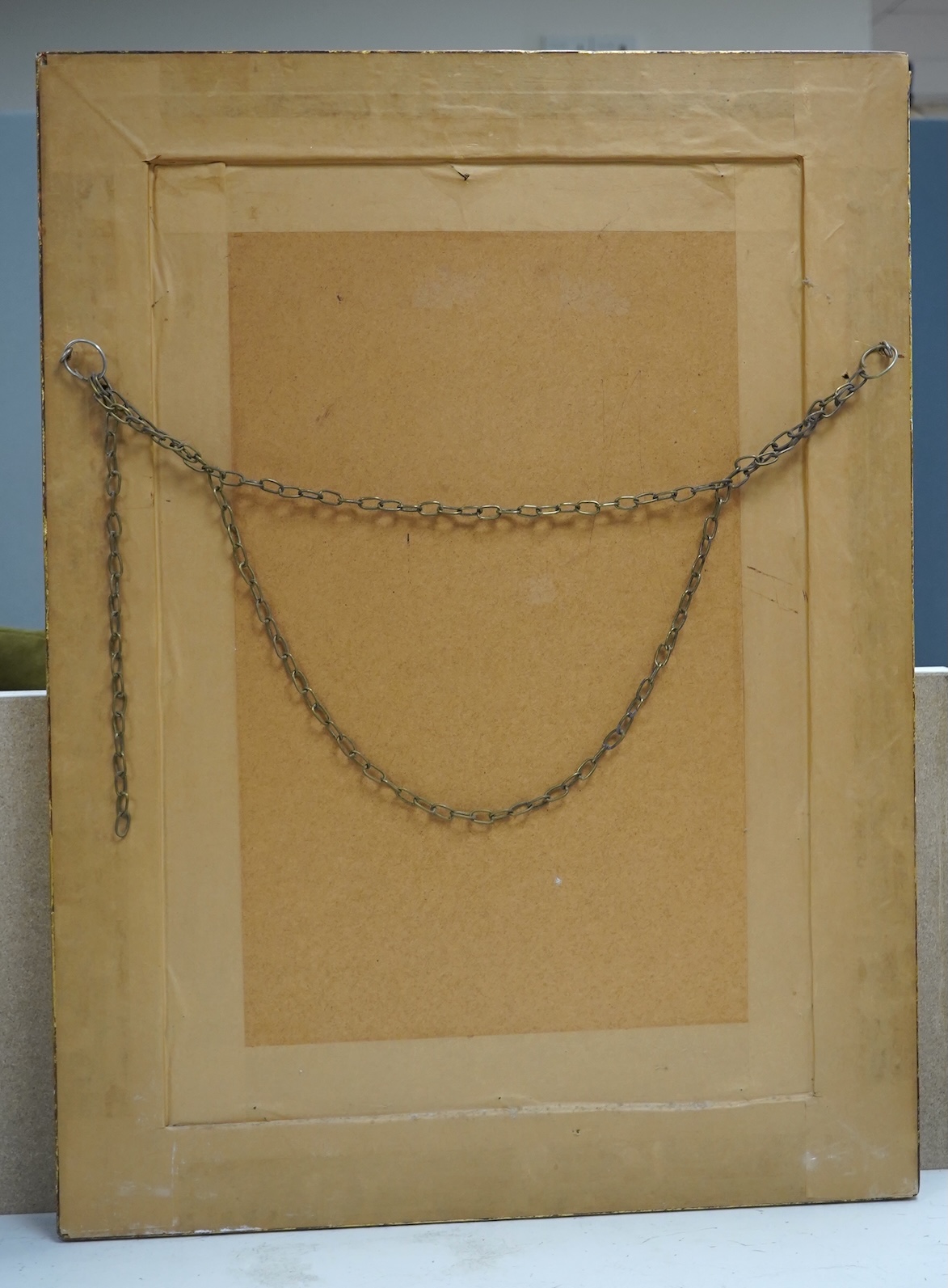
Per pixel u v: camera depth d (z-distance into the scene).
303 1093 1.50
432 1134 1.50
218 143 1.46
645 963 1.53
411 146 1.48
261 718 1.50
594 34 3.52
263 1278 1.36
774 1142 1.53
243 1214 1.49
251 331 1.49
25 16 3.52
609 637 1.53
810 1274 1.35
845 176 1.51
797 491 1.54
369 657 1.51
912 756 1.55
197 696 1.49
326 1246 1.44
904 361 1.53
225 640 1.49
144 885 1.49
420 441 1.50
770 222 1.52
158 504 1.48
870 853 1.54
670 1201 1.53
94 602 1.48
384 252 1.49
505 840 1.52
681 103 1.50
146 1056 1.48
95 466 1.47
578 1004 1.53
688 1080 1.54
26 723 1.53
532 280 1.50
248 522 1.49
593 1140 1.52
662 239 1.51
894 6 3.55
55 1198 1.56
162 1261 1.41
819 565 1.53
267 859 1.50
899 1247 1.42
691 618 1.53
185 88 1.46
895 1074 1.54
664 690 1.53
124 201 1.46
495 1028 1.52
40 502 3.75
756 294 1.52
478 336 1.50
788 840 1.54
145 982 1.49
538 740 1.52
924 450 3.98
